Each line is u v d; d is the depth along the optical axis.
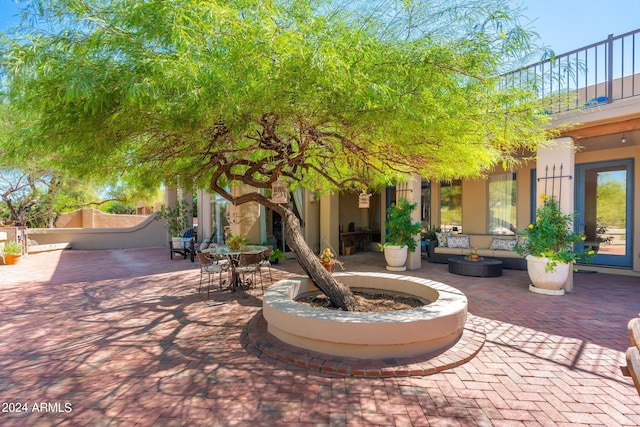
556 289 5.89
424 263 9.52
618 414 2.47
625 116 5.23
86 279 7.84
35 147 2.58
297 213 11.02
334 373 3.09
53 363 3.38
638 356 1.52
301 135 3.59
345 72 2.32
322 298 4.96
